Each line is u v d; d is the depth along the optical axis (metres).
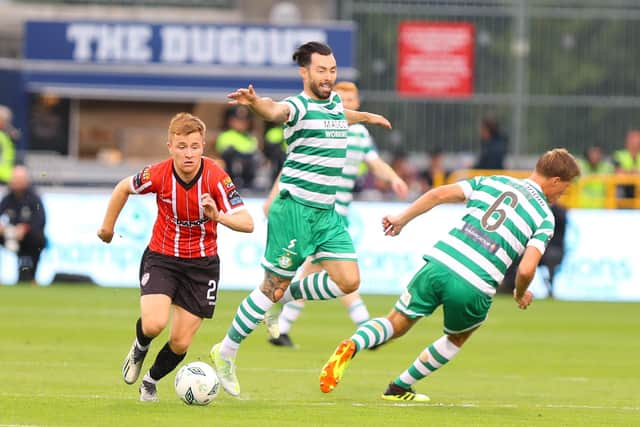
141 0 101.50
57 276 71.00
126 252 71.19
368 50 90.31
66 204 71.56
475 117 89.81
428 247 71.88
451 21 89.81
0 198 74.12
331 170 32.97
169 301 28.67
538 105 90.06
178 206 28.59
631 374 40.25
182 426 26.08
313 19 100.75
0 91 93.19
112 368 37.66
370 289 71.62
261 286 32.44
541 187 30.70
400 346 47.38
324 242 33.28
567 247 73.44
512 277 74.00
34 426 25.70
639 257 73.44
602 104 90.25
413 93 90.00
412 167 89.56
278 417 27.92
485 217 30.22
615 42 90.62
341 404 30.94
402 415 28.92
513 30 89.31
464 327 30.72
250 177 77.56
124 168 89.81
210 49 92.44
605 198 79.94
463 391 35.00
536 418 29.25
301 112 32.38
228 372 31.59
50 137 94.38
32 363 38.50
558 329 55.31
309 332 51.09
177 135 28.08
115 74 92.88
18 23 100.19
